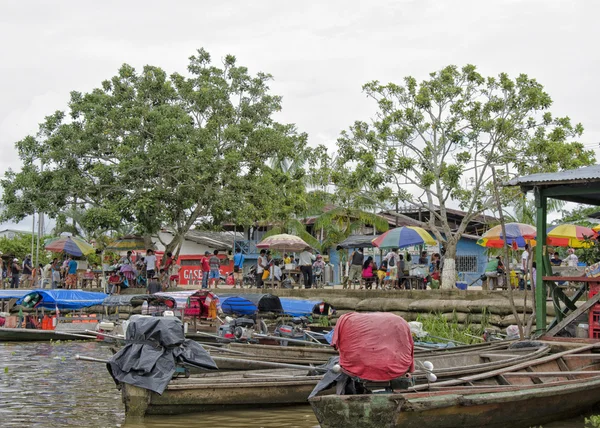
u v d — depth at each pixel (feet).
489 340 57.52
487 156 76.43
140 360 34.19
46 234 147.95
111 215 86.99
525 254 69.67
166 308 66.80
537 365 35.24
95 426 32.60
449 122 76.84
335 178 78.89
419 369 33.42
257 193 93.81
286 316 67.31
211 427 32.42
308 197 103.76
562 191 42.63
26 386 44.04
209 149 89.56
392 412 24.70
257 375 40.09
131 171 89.71
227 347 49.78
